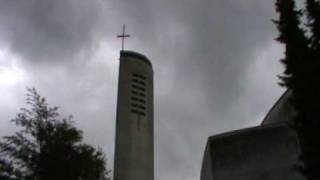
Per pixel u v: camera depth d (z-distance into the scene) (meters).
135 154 30.73
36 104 18.36
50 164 17.23
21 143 17.36
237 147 23.31
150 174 30.97
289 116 23.84
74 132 18.23
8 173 16.81
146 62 36.38
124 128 31.70
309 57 15.18
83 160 17.80
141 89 34.53
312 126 14.59
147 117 33.47
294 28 15.77
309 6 15.88
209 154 24.11
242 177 22.47
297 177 21.45
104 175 18.69
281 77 15.52
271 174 22.05
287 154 22.22
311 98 14.72
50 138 17.73
